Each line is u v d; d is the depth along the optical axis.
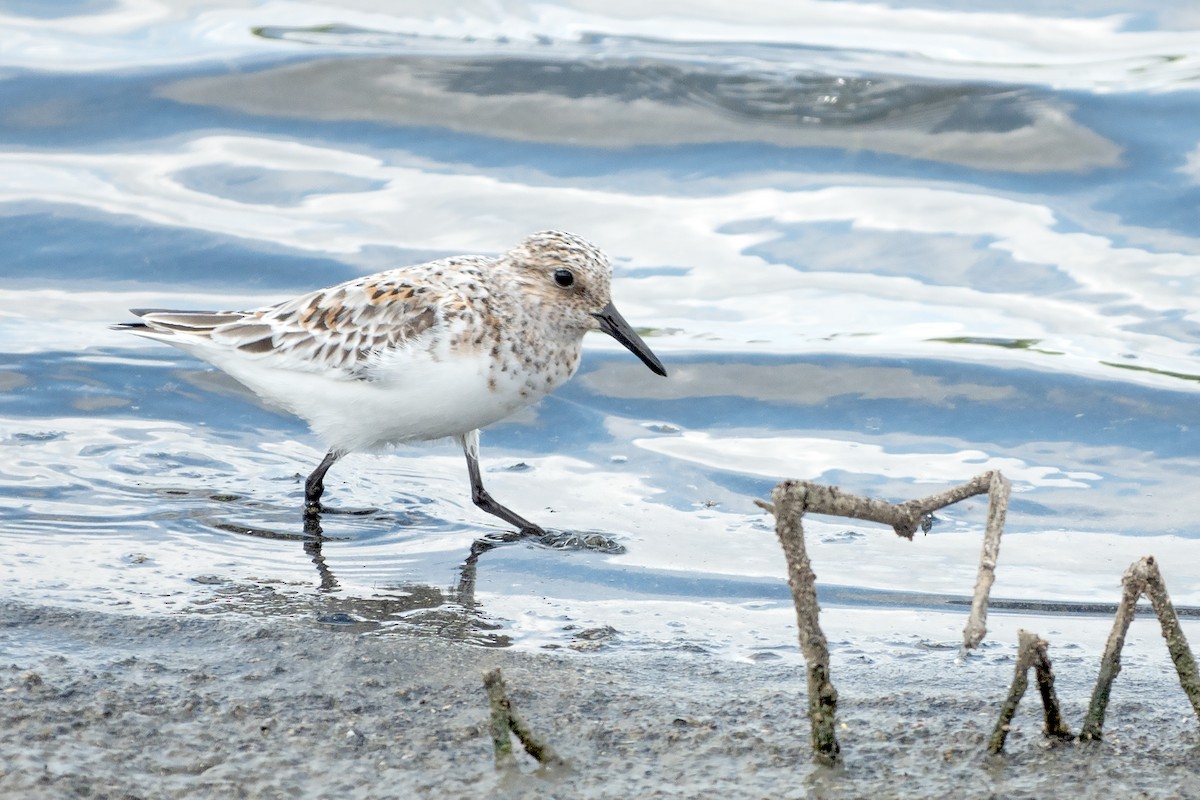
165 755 7.20
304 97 19.98
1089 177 18.17
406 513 11.61
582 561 10.68
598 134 19.41
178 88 19.95
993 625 9.60
